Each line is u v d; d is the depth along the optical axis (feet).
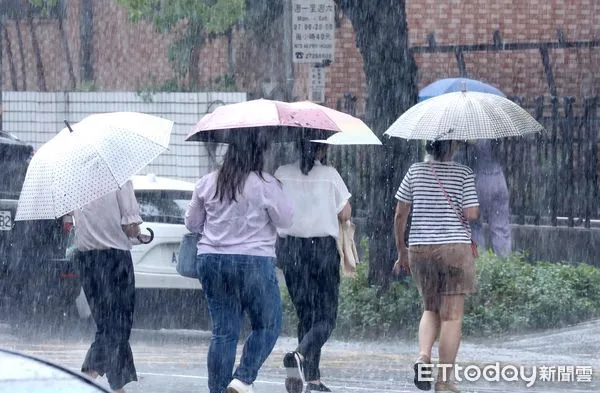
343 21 168.45
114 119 61.82
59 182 58.90
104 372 64.54
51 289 93.91
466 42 168.45
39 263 93.45
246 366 61.05
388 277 96.78
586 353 83.51
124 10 175.94
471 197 66.03
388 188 98.02
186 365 81.71
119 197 62.95
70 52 180.04
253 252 60.03
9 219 93.91
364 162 131.54
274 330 61.67
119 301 63.98
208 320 93.91
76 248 63.93
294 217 67.05
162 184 93.40
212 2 127.44
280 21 153.07
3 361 27.73
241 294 60.80
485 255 101.40
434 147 67.82
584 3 164.76
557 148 128.47
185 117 142.92
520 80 166.09
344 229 69.10
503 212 95.09
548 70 154.40
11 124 154.30
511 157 129.29
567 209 127.44
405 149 98.02
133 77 175.94
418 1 168.66
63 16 179.42
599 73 163.02
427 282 66.69
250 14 148.36
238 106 63.82
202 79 166.81
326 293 68.49
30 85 182.39
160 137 61.77
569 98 131.13
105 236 63.05
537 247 125.59
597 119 129.49
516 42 166.30
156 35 174.19
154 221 90.94
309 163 67.62
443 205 66.08
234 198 59.93
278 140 67.15
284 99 144.15
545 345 87.04
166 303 90.84
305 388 68.49
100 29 177.99
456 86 109.81
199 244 61.00
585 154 128.57
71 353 86.38
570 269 102.42
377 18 97.81
